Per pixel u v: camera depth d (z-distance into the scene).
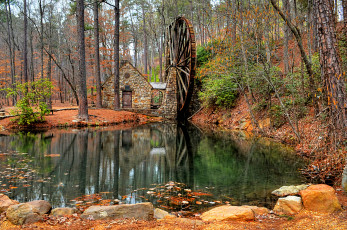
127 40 50.88
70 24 37.66
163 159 8.51
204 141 12.48
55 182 5.77
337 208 3.48
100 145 10.91
